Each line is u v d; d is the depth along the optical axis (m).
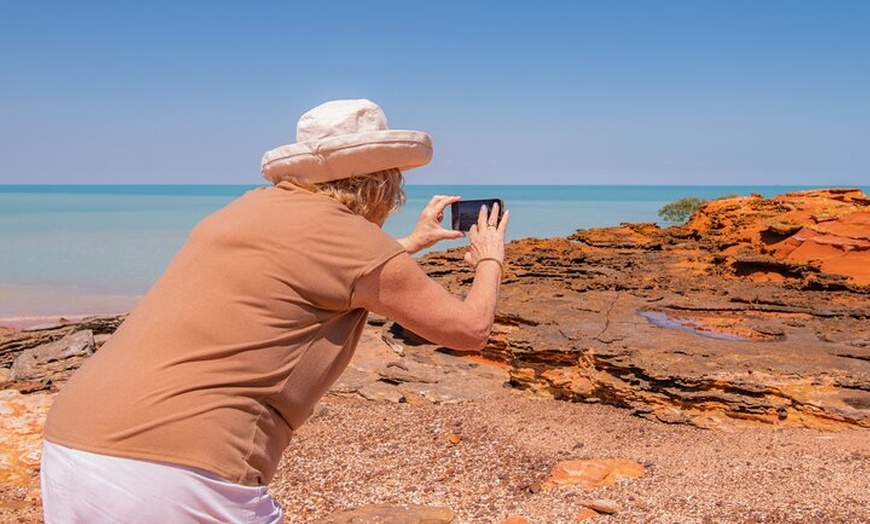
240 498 1.89
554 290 12.95
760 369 8.23
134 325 1.95
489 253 2.39
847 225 14.93
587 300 12.05
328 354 2.07
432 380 9.83
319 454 7.23
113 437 1.79
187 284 1.95
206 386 1.85
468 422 8.18
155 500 1.78
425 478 6.62
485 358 11.13
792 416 7.58
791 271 13.60
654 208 127.81
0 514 5.12
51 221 90.75
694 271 14.82
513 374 9.60
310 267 1.96
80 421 1.83
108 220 93.38
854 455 6.57
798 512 5.39
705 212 19.64
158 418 1.81
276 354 1.94
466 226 2.57
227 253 1.96
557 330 9.95
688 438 7.41
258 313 1.92
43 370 10.66
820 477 6.12
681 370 8.31
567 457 7.04
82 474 1.78
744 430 7.51
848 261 13.84
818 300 11.62
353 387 9.57
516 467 6.85
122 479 1.77
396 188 2.21
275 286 1.93
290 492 6.25
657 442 7.34
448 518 5.24
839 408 7.41
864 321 10.45
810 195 17.52
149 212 118.88
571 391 8.95
